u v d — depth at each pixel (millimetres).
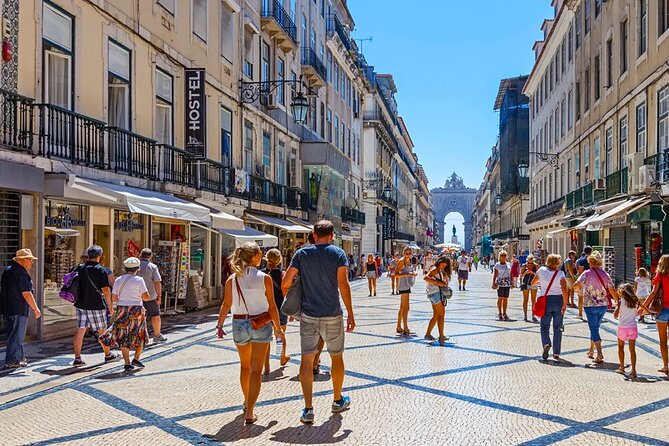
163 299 15484
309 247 5965
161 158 15148
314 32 31672
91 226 12156
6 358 8156
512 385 7387
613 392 7062
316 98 31953
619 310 8195
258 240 18641
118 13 13141
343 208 35438
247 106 21578
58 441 5180
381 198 50375
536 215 39219
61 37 11281
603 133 22547
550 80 35438
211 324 13164
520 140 49812
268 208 23078
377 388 7191
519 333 12125
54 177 10289
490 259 58625
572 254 17672
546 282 9156
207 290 18188
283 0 26000
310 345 5844
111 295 8484
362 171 46406
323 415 5996
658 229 15789
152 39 14766
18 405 6359
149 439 5238
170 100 15953
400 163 70250
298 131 28422
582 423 5773
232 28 20391
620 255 19938
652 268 15719
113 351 9539
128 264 8250
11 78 9797
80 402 6484
